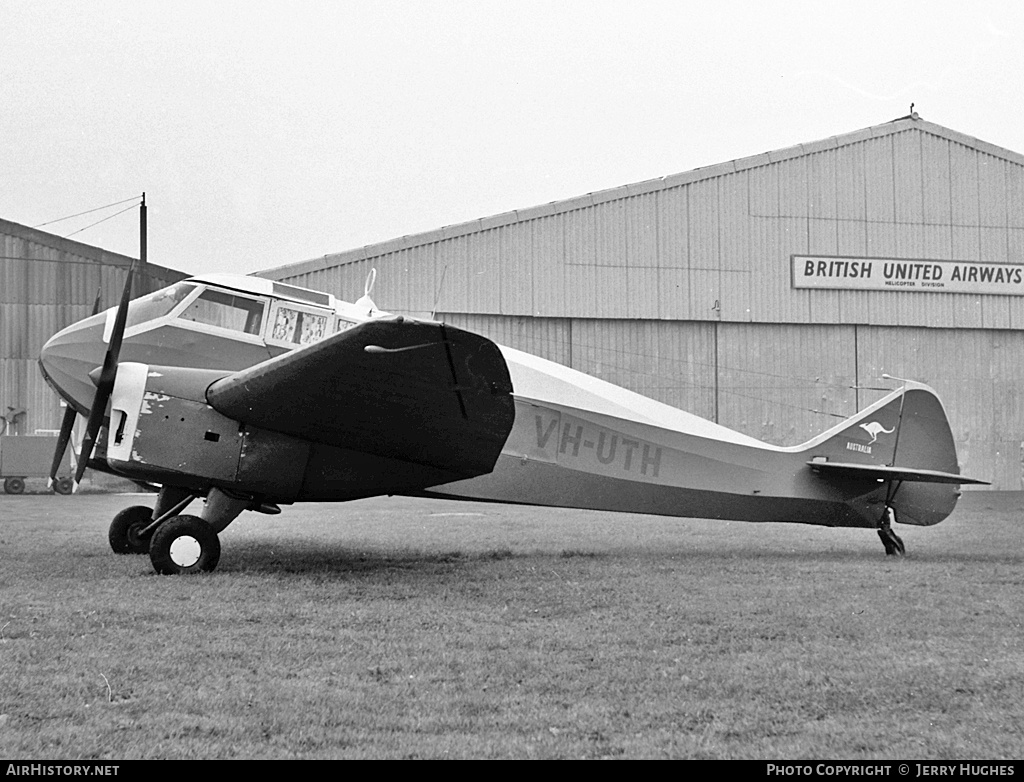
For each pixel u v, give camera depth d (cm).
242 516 2250
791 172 3381
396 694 629
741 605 966
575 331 3234
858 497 1548
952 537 1838
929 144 3481
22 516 2097
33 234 3272
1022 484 3544
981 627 872
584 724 583
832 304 3412
